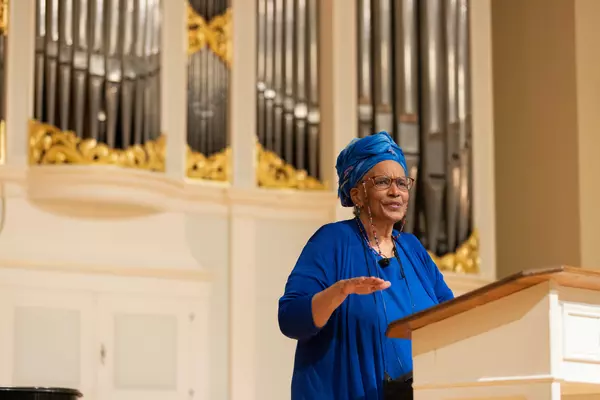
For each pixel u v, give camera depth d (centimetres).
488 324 322
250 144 923
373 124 964
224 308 888
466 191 986
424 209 970
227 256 898
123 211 857
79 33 859
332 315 386
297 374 387
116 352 836
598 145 1018
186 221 887
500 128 1098
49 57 851
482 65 1009
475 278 970
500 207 1091
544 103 1052
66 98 849
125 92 863
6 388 499
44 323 816
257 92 934
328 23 961
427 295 409
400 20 988
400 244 420
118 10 870
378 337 385
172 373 853
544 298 305
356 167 415
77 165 830
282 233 920
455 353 332
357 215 418
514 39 1093
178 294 868
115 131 857
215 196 902
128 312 846
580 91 1018
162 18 891
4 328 803
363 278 346
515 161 1080
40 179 831
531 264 1052
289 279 395
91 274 839
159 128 877
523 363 309
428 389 340
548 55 1053
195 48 912
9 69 845
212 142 912
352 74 959
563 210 1023
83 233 848
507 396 312
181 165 883
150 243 868
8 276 812
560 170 1030
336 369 381
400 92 977
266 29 944
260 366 887
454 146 986
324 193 931
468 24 1012
